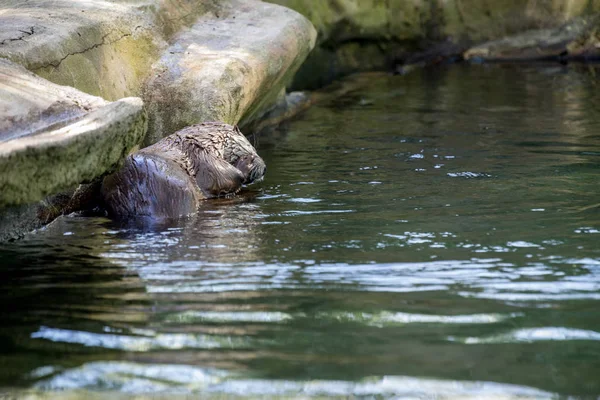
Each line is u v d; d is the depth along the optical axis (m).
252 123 38.12
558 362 12.94
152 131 29.91
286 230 21.08
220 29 36.00
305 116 41.94
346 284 16.75
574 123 36.75
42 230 21.66
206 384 12.38
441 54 61.47
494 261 18.00
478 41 61.12
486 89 48.88
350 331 14.34
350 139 34.97
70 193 23.52
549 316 14.82
